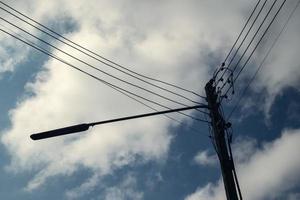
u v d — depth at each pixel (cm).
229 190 1236
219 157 1288
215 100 1352
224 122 1320
